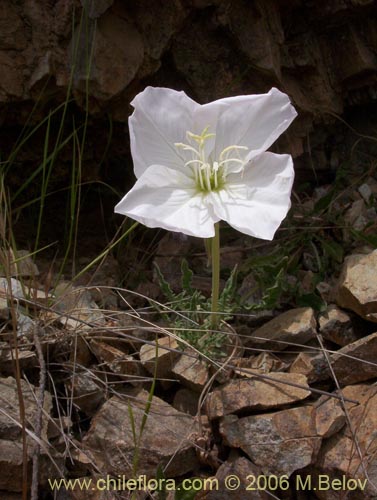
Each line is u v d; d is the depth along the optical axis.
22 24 0.39
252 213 0.28
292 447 0.29
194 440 0.30
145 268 0.43
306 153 0.48
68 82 0.39
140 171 0.29
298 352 0.34
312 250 0.42
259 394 0.31
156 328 0.32
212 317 0.34
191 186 0.30
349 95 0.48
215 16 0.41
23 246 0.43
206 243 0.33
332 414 0.30
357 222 0.43
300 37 0.45
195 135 0.29
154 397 0.32
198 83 0.42
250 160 0.29
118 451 0.29
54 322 0.35
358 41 0.45
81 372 0.33
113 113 0.42
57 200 0.46
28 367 0.32
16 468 0.28
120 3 0.39
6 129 0.43
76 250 0.44
